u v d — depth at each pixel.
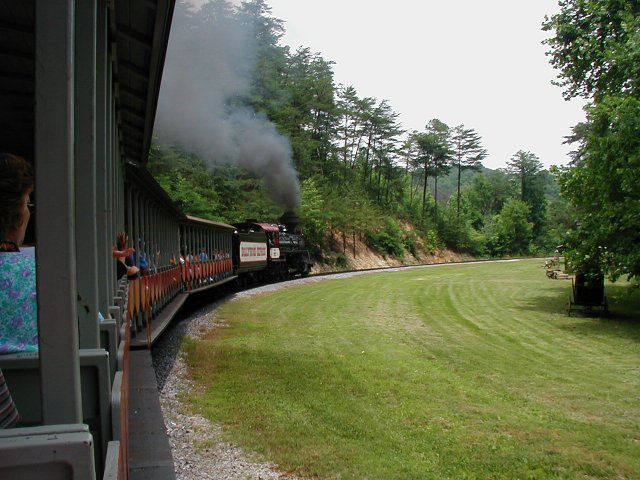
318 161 47.22
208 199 29.70
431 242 62.88
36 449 1.18
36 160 1.40
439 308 19.03
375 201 60.44
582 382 9.16
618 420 7.24
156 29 4.41
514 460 5.83
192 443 6.00
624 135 14.57
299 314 16.83
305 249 33.09
